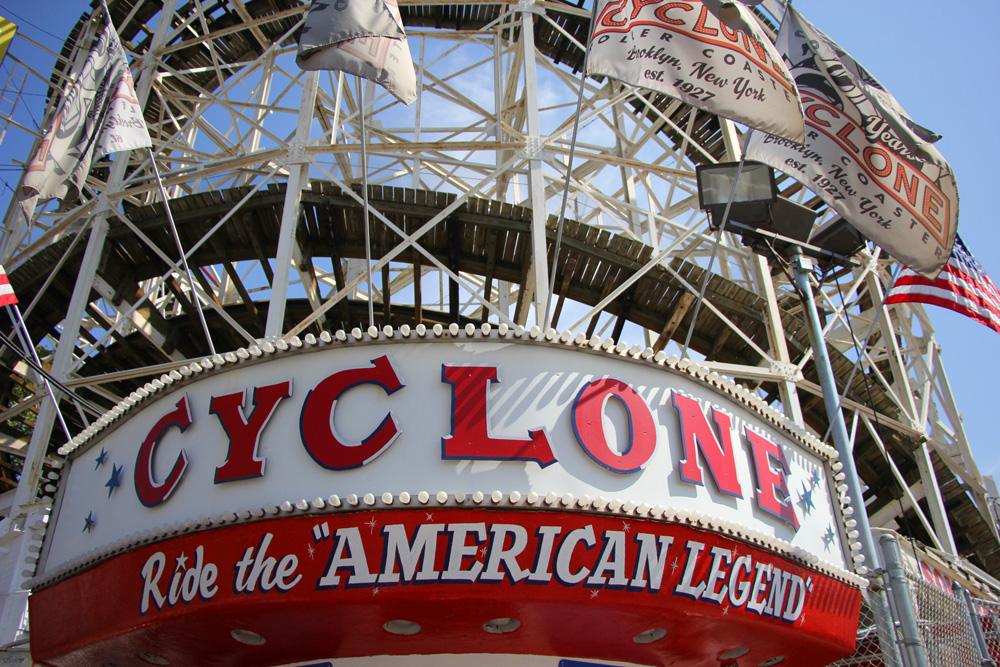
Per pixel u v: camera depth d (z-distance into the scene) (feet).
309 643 35.81
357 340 36.04
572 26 97.81
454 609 31.96
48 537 41.78
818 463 43.47
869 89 50.85
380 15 45.55
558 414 34.86
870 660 46.47
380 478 33.01
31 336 85.15
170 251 79.92
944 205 49.75
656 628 35.12
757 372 65.31
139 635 35.04
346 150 67.72
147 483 37.09
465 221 76.02
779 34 52.70
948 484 91.76
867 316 103.55
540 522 31.83
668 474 35.60
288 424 35.06
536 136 67.05
